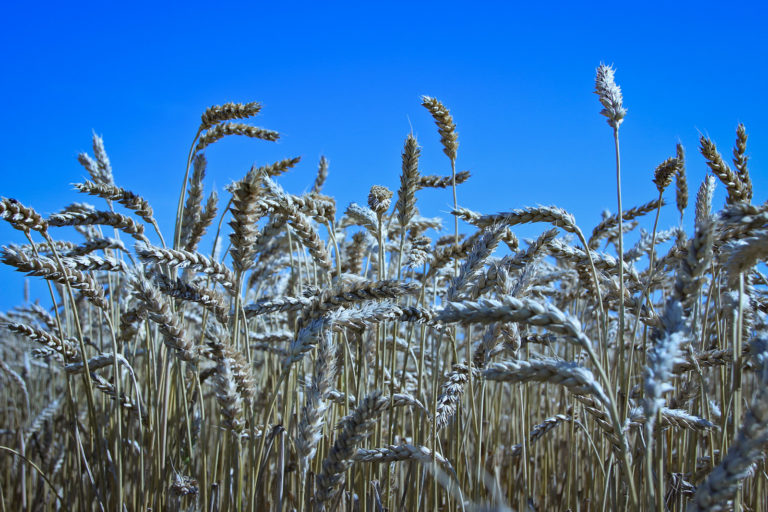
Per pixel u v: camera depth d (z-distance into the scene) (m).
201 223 0.91
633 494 0.58
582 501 0.95
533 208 0.77
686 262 0.57
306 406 0.69
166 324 0.74
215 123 1.00
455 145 0.92
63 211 0.91
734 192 0.81
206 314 0.87
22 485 1.05
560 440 1.10
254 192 0.73
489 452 0.99
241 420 0.73
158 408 0.86
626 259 0.99
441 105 0.91
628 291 0.81
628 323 1.01
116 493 0.86
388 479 0.83
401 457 0.71
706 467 0.78
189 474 0.90
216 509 0.83
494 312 0.57
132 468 0.95
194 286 0.76
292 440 0.85
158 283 0.76
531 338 0.93
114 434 0.94
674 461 0.90
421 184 1.07
